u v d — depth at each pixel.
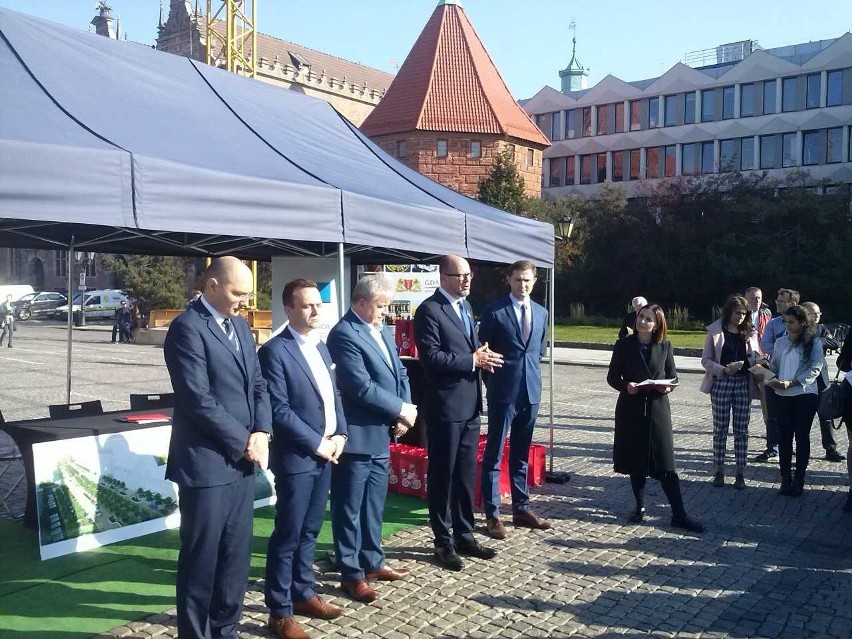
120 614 4.29
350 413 4.50
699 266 40.88
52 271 63.34
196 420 3.40
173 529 5.84
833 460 8.63
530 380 5.80
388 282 4.61
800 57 52.56
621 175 58.25
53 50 5.41
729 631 4.27
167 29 57.19
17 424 5.69
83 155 3.96
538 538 5.79
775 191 41.81
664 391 5.98
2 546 5.36
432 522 5.14
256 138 5.96
